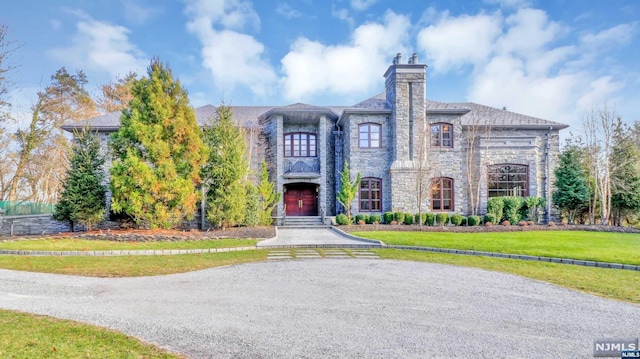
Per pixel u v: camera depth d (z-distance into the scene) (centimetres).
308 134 2409
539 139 2311
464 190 2272
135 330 486
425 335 475
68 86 3406
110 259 1084
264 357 401
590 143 2269
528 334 482
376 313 569
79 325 500
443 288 738
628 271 909
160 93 1600
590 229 1839
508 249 1188
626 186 2119
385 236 1542
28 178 3188
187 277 839
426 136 2184
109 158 1884
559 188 2217
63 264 994
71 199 1703
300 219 2145
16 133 2970
